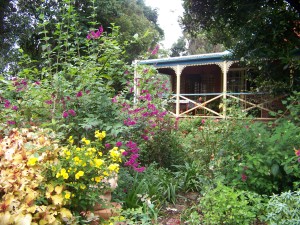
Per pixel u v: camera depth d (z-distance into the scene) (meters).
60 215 2.09
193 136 5.57
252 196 2.90
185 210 3.45
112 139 3.43
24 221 1.61
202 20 8.09
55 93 3.71
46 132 3.05
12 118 3.48
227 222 2.63
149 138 4.46
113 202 2.99
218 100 12.20
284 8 7.18
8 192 1.92
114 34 4.45
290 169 3.17
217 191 3.02
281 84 7.34
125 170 3.55
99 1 15.05
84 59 4.57
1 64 9.27
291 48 6.71
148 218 2.95
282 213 2.32
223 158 3.88
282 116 5.62
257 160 3.37
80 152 2.32
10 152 2.41
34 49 14.57
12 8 14.06
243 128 4.16
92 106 3.60
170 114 5.30
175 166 4.52
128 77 4.62
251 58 7.17
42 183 2.15
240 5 7.12
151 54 5.32
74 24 4.60
